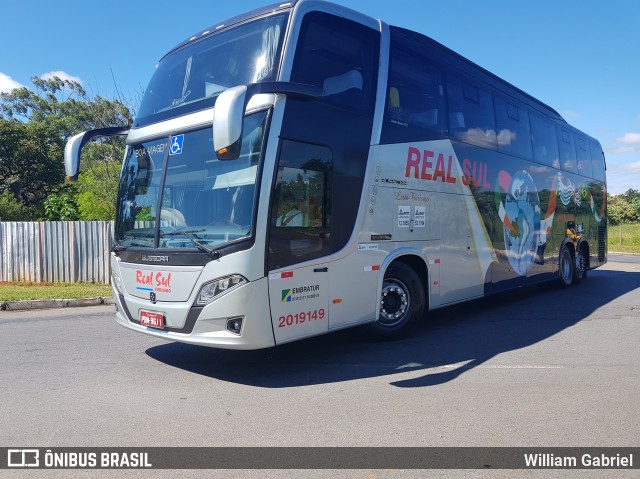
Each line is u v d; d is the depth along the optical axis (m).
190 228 5.79
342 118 6.31
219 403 5.01
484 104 9.22
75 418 4.65
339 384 5.56
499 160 9.59
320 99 6.06
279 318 5.55
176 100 6.55
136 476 3.58
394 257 7.04
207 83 6.27
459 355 6.74
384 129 6.89
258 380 5.75
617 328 8.34
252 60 5.94
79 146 6.61
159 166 6.32
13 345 7.62
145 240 6.19
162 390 5.43
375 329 7.27
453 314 9.84
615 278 16.06
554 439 4.10
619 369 6.01
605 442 4.05
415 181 7.41
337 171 6.21
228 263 5.32
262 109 5.55
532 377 5.73
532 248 10.93
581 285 14.12
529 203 10.78
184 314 5.58
